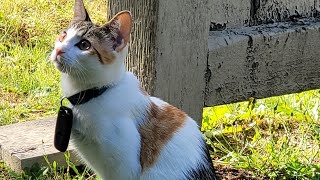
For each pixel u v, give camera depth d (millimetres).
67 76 411
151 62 484
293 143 563
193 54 498
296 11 565
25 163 495
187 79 502
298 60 555
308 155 540
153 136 415
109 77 407
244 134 571
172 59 490
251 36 525
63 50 399
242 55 526
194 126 437
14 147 511
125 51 415
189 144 424
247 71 534
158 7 470
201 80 510
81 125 410
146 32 479
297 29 546
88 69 401
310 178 510
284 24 555
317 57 563
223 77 523
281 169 517
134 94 413
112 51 407
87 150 422
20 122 558
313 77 569
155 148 414
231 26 535
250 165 523
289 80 558
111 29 410
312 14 573
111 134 404
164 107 429
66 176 492
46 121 556
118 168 411
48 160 502
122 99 407
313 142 567
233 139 562
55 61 402
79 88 411
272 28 544
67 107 411
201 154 430
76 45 404
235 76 529
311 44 556
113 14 490
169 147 417
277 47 540
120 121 405
